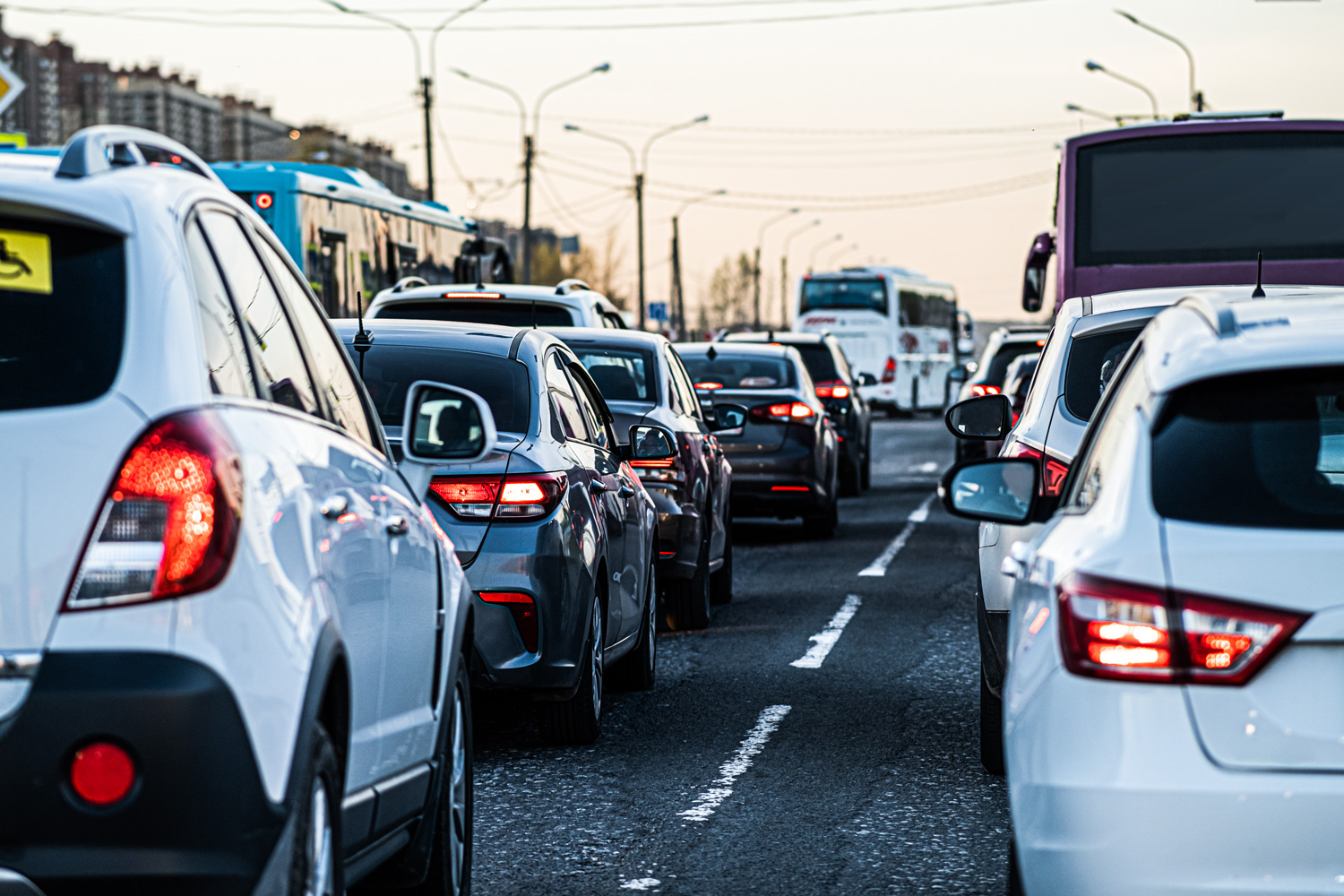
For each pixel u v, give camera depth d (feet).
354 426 19.61
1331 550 14.71
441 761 20.36
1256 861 14.33
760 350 77.97
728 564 55.77
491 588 30.25
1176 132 68.39
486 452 20.47
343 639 15.87
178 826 13.03
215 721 13.23
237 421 14.66
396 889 20.30
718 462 53.67
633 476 39.83
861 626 50.14
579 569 31.50
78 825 12.96
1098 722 14.84
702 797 29.22
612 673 39.58
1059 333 30.58
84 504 13.47
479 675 30.32
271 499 14.67
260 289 17.40
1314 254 67.92
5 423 13.64
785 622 51.37
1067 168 69.36
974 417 39.32
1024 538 28.40
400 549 18.71
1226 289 30.17
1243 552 14.82
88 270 14.37
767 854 25.55
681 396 50.67
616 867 24.82
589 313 56.75
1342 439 17.58
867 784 30.17
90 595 13.32
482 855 25.57
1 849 12.98
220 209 16.94
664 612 50.14
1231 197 68.23
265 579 14.08
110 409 13.76
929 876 24.32
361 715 16.80
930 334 267.18
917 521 87.40
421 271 110.73
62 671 13.08
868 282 242.17
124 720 12.98
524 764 32.04
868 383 111.45
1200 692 14.57
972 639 47.37
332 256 93.71
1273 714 14.48
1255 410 16.02
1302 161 67.87
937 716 36.42
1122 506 15.70
